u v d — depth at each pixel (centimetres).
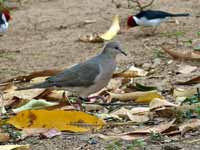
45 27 2128
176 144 1034
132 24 2000
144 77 1515
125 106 1285
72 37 1983
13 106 1323
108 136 1079
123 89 1393
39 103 1277
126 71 1523
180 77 1498
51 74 1515
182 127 1088
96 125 1147
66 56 1778
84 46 1877
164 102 1220
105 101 1326
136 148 1020
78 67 1290
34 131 1123
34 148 1053
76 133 1120
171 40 1861
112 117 1190
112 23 2047
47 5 2436
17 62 1753
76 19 2202
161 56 1688
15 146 1034
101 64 1296
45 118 1153
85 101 1323
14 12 2356
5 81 1557
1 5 2364
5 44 1952
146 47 1800
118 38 1950
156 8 2272
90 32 2033
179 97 1307
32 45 1923
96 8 2347
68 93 1366
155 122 1165
